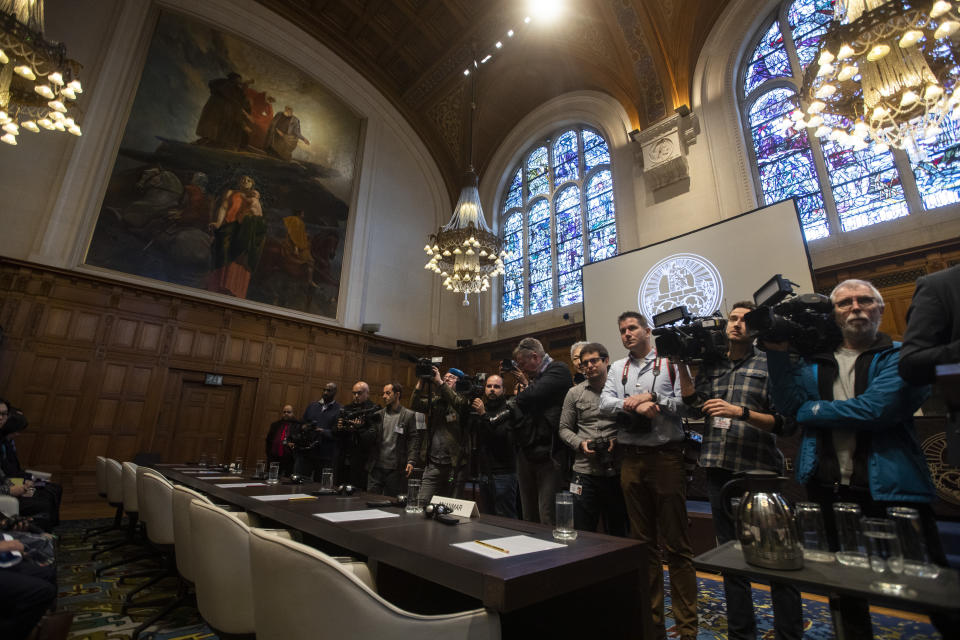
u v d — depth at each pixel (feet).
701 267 21.84
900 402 4.05
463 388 10.28
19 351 19.70
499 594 3.40
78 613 7.77
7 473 12.80
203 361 24.76
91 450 20.86
